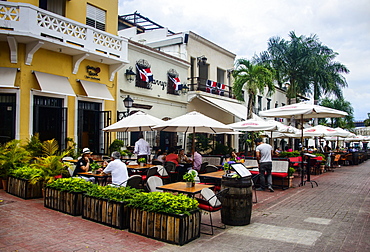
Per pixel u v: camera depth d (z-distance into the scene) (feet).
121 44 46.65
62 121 40.65
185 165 37.96
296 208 25.64
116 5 50.16
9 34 33.76
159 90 57.47
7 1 34.81
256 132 65.46
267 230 19.51
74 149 39.65
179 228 16.52
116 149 44.91
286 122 113.70
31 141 34.19
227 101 75.00
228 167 21.15
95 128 46.11
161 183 22.84
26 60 36.55
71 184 22.77
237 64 62.49
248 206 20.59
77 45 41.11
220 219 22.24
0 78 35.01
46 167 27.32
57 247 15.84
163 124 30.17
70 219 20.95
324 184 39.58
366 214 23.63
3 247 15.66
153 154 55.77
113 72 47.24
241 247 16.43
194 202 17.99
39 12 35.99
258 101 93.61
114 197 19.62
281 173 36.11
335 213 23.94
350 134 62.18
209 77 73.56
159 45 69.77
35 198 27.09
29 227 19.04
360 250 16.02
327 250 16.01
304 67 91.45
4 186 30.27
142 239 17.40
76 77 42.78
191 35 66.80
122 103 49.83
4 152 30.91
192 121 28.53
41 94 38.24
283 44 92.38
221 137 79.10
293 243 17.08
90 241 16.84
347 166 72.69
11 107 36.32
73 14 43.09
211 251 15.80
